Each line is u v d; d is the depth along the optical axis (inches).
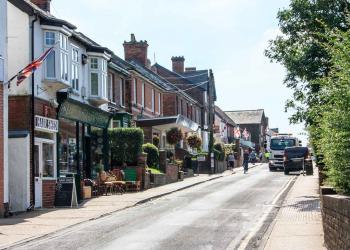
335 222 392.5
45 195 886.4
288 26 874.1
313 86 832.3
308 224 621.0
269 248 479.5
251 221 676.7
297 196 956.6
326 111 420.5
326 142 413.7
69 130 1018.7
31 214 785.6
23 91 850.8
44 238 577.9
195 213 764.0
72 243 538.3
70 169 1015.0
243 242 527.5
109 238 564.1
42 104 894.4
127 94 1499.8
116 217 743.1
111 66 1318.9
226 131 3100.4
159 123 1542.8
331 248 417.7
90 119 1095.6
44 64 902.4
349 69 354.0
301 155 1700.3
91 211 804.6
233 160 2273.6
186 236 569.3
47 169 914.7
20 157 834.8
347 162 370.6
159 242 534.9
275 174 1740.9
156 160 1379.2
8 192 795.4
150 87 1739.7
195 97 2522.1
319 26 834.8
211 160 1872.5
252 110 4534.9
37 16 875.4
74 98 1025.5
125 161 1219.9
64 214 775.7
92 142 1167.6
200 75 2536.9
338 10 835.4
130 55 1984.5
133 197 1001.5
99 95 1131.9
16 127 848.3
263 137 4517.7
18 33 860.6
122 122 1332.4
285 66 858.8
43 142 896.3
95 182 1056.8
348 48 367.6
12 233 606.9
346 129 359.6
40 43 897.5
